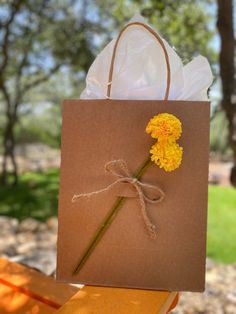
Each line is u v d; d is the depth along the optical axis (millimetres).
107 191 381
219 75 1005
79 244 385
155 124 361
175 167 360
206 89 413
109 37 2730
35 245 1739
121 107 382
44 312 426
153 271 375
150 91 401
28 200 2996
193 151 372
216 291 1247
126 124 380
